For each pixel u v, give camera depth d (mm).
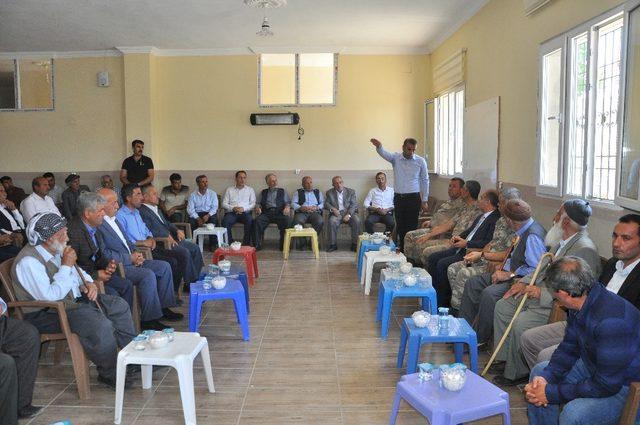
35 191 6375
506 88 5223
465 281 4031
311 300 5094
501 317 3371
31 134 8516
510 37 5102
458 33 6770
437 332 3076
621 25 3502
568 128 4070
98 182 8516
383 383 3248
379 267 6438
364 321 4445
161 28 6961
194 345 2871
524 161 4832
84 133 8461
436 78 7809
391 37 7621
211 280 4086
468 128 6336
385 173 8516
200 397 3074
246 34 7375
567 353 2320
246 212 7883
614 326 2037
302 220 7738
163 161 8547
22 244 5723
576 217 3121
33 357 2859
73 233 3676
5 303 2832
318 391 3145
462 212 5312
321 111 8453
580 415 2115
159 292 4340
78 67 8383
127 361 2730
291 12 6215
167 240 5105
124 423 2781
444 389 2332
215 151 8516
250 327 4301
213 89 8438
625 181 3148
